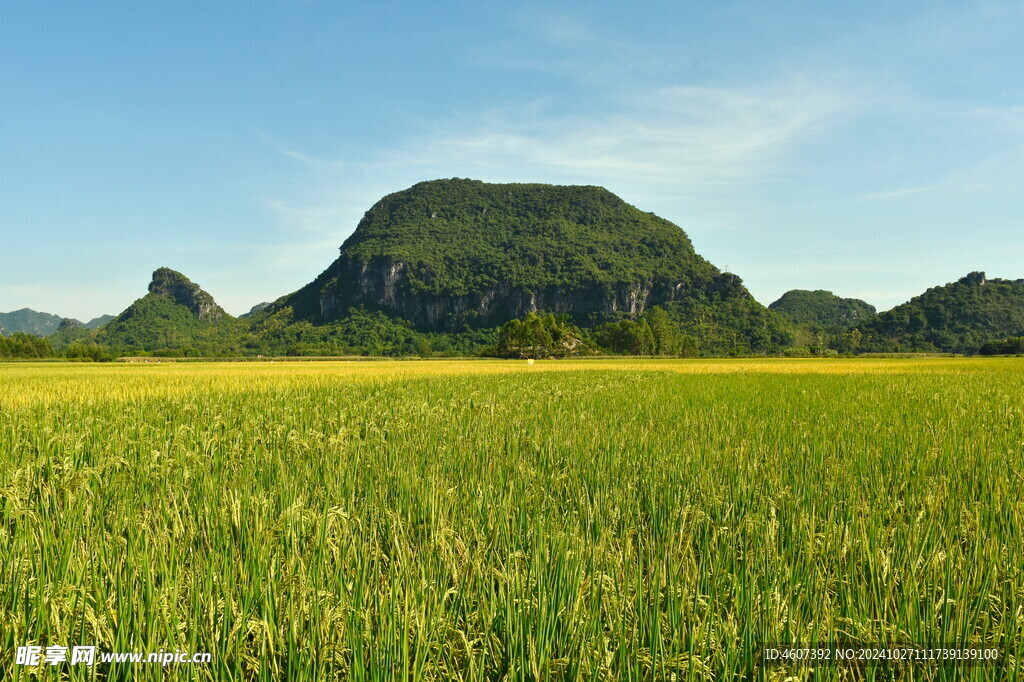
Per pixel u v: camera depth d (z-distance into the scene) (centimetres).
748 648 273
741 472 583
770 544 381
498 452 719
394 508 486
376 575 336
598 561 355
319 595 296
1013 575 330
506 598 303
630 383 2183
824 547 379
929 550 376
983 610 310
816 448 723
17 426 907
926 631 283
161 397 1505
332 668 264
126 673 259
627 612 304
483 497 491
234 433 859
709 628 280
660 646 274
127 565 334
